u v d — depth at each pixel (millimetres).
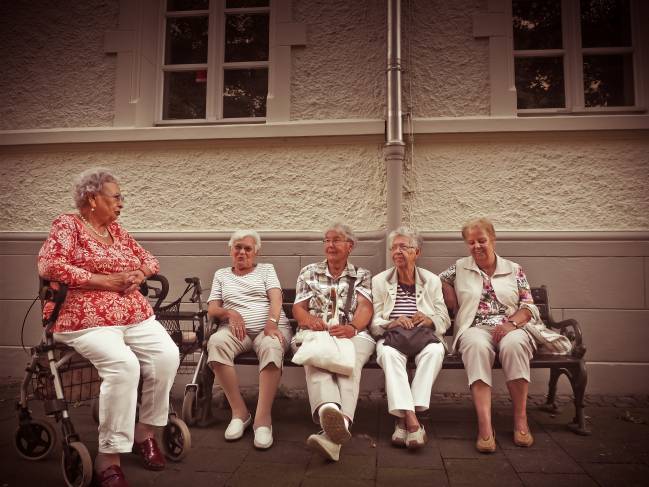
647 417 3547
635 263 4145
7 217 4754
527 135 4273
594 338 4156
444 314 3461
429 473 2664
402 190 4320
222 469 2719
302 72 4566
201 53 5000
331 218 4422
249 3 4949
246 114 4910
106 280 2689
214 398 3906
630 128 4137
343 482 2551
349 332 3305
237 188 4531
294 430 3342
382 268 4293
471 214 4316
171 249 4516
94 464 2535
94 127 4742
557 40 4629
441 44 4438
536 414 3656
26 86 4824
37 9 4836
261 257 4422
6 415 3611
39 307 4621
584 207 4234
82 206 2836
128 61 4727
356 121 4367
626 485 2508
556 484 2525
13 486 2523
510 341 3119
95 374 2836
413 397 3074
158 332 2844
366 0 4527
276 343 3256
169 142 4586
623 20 4598
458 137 4320
